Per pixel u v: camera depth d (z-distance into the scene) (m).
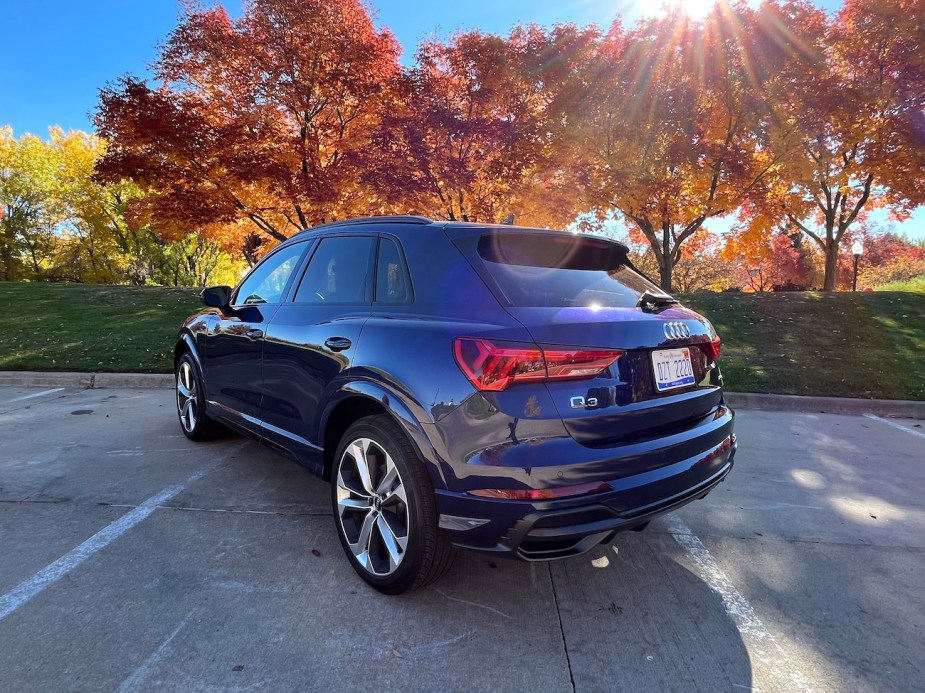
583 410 2.09
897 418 6.17
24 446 4.55
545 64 11.99
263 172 10.41
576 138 12.35
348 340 2.68
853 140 14.07
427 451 2.22
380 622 2.30
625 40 13.07
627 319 2.31
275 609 2.37
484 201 12.02
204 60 10.78
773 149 13.53
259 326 3.49
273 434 3.36
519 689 1.95
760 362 8.10
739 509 3.59
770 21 12.78
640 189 12.92
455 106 11.78
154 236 35.06
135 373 7.40
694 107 13.12
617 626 2.32
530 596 2.53
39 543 2.89
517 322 2.13
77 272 36.62
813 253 33.84
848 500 3.75
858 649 2.20
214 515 3.28
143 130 9.95
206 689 1.90
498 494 2.05
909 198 14.91
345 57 10.97
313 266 3.33
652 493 2.22
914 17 12.97
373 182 10.71
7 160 33.34
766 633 2.29
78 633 2.17
